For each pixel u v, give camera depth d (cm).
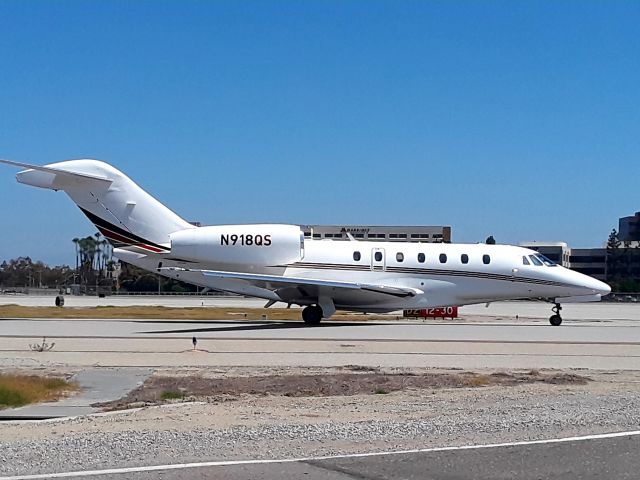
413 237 10506
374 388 1590
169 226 3659
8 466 881
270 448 983
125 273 12850
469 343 2725
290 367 1962
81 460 911
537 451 975
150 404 1385
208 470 869
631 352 2481
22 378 1628
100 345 2531
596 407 1338
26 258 17350
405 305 3853
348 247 3816
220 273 3481
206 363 2052
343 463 907
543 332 3362
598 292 3994
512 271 3925
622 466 902
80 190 3588
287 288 3716
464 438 1051
